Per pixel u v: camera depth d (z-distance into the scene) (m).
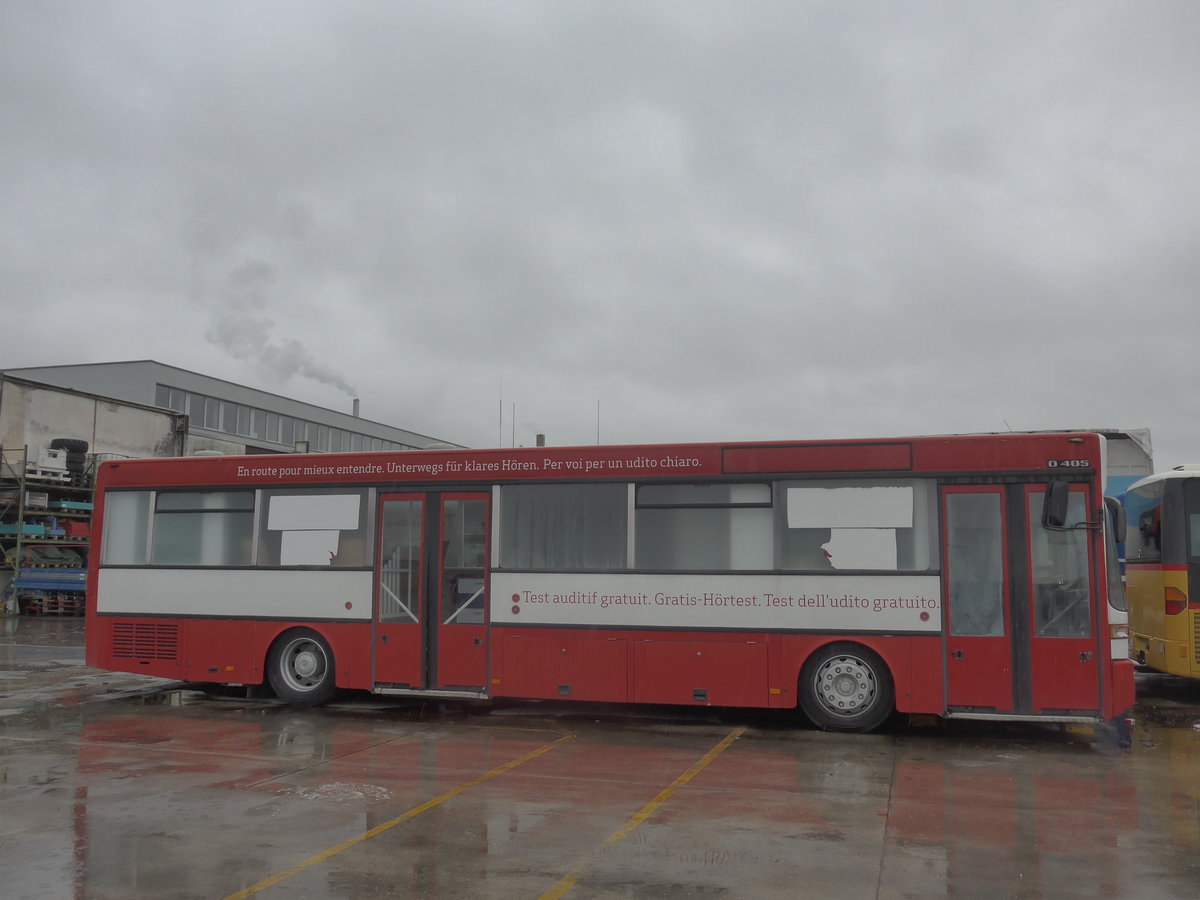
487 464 11.45
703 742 9.82
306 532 12.06
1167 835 6.51
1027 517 9.85
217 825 6.70
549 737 10.12
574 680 10.86
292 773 8.34
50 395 32.12
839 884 5.53
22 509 28.52
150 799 7.42
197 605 12.42
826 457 10.41
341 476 12.01
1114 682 9.48
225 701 12.62
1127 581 14.44
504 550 11.26
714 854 6.06
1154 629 13.05
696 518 10.72
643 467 10.91
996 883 5.55
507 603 11.16
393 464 11.80
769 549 10.46
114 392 45.09
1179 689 14.41
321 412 58.62
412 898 5.29
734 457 10.66
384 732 10.41
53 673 15.49
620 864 5.87
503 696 11.11
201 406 48.78
